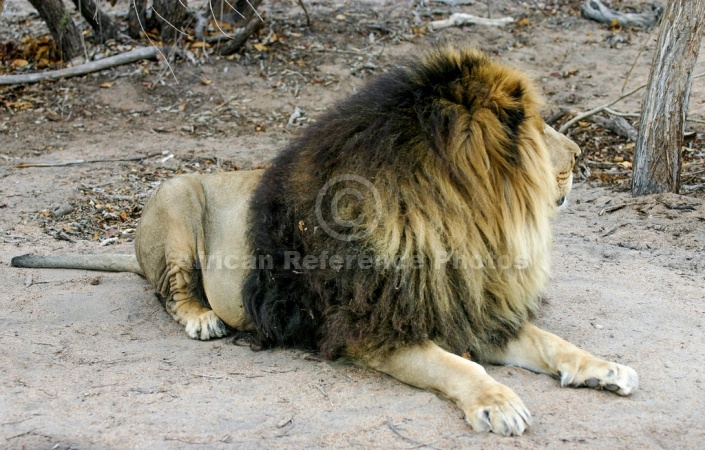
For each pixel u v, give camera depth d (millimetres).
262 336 6496
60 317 7375
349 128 5887
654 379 5887
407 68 5980
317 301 6027
